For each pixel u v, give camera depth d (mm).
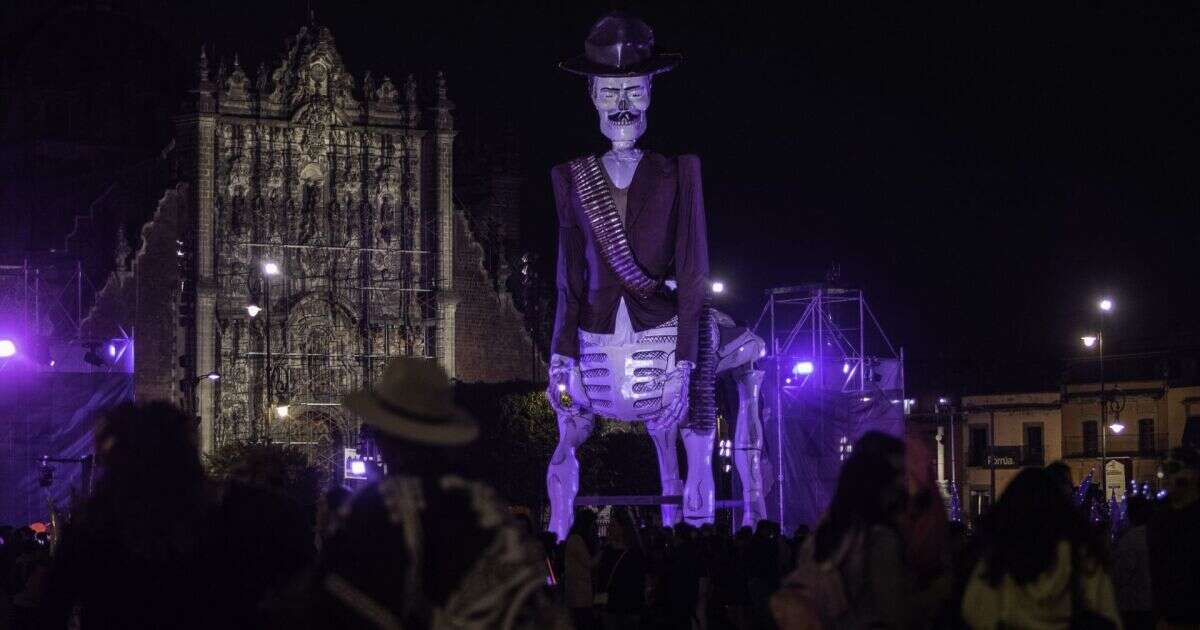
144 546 11148
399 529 8680
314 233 102375
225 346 99312
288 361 100875
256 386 99938
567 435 42000
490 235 113375
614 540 25125
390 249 104562
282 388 100312
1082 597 12328
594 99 41562
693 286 40875
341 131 103438
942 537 13445
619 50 41062
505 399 92375
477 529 8828
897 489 11711
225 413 98875
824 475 69750
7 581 24828
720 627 30672
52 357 89312
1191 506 16719
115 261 97500
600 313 41031
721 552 30797
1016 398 112062
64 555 11297
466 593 8695
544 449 92125
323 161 103000
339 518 9000
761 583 30484
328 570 8758
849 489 11680
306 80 102562
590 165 40969
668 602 26062
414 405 9203
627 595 24734
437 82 106438
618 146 41438
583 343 41312
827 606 11500
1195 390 102125
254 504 12023
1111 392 102938
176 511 11250
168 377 98750
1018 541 12281
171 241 99438
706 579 28453
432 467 9070
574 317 41500
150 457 11273
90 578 11203
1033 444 111062
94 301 96688
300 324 101438
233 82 100688
